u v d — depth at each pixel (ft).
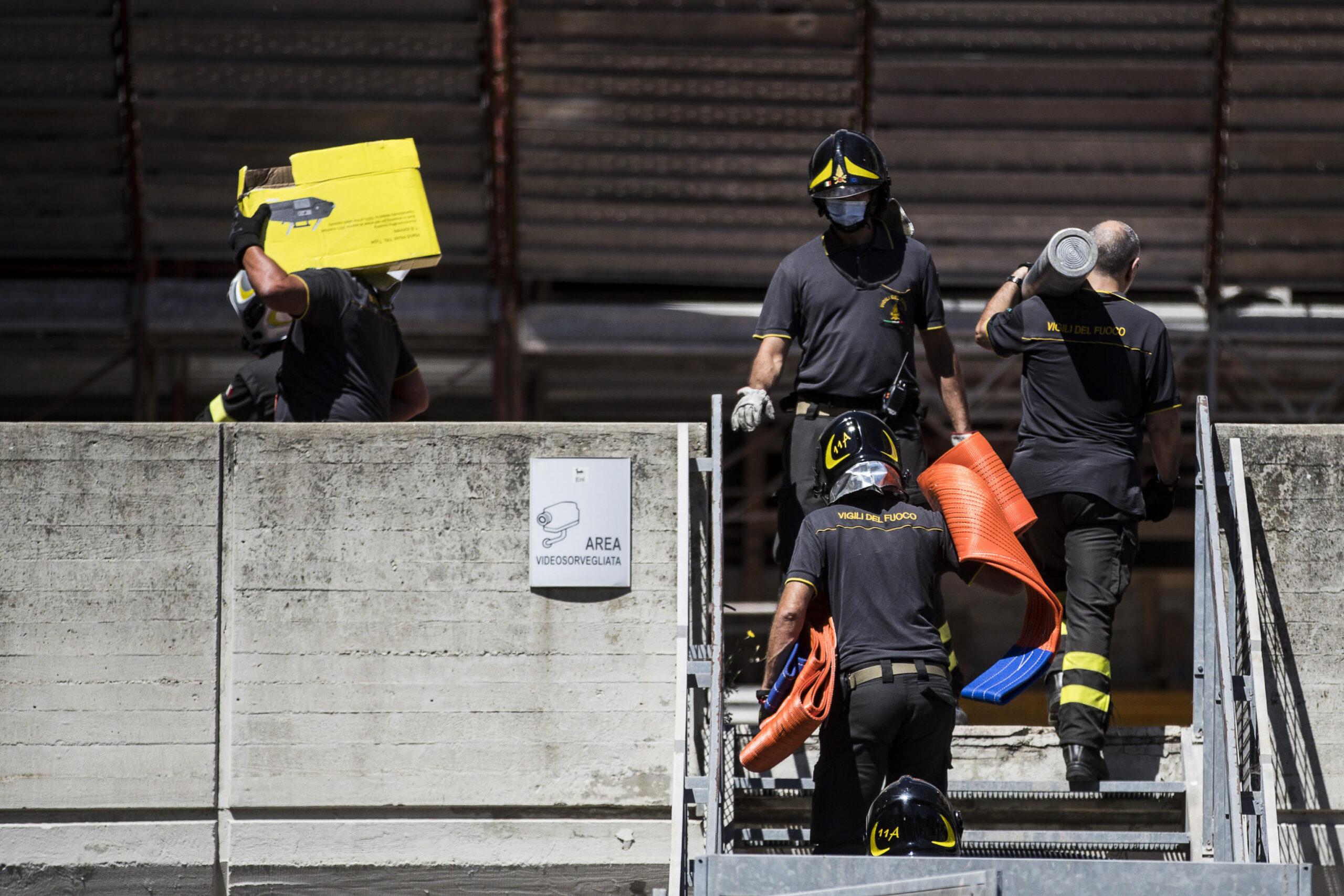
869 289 63.31
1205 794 60.44
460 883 62.85
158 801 62.13
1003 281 150.00
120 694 62.54
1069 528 62.90
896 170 144.77
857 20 138.21
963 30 139.03
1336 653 62.39
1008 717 125.08
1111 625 61.98
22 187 141.08
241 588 63.21
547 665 63.16
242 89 138.62
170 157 141.18
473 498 63.98
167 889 62.28
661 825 62.80
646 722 62.80
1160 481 65.00
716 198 146.00
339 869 62.54
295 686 62.80
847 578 55.36
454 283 150.41
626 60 139.54
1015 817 63.67
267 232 67.00
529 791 62.44
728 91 141.49
